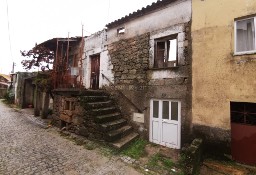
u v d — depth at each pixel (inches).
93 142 255.3
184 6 245.1
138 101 291.0
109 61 347.9
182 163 196.1
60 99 343.0
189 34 237.8
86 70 407.2
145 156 222.4
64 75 374.9
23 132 301.9
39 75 447.5
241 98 194.4
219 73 211.0
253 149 191.2
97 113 268.2
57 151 224.5
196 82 228.4
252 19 196.4
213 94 214.2
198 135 223.5
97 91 320.8
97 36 383.2
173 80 250.4
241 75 195.5
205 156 215.2
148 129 275.4
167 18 263.0
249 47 197.5
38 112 466.6
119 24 335.0
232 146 203.8
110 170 183.5
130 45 310.7
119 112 316.5
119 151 226.5
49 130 323.3
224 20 210.2
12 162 186.4
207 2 224.1
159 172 184.1
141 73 289.3
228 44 205.9
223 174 181.2
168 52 275.3
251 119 198.7
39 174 166.6
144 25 292.5
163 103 264.1
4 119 408.5
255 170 183.5
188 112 234.5
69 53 472.1
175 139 247.4
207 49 221.3
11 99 798.5
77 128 289.9
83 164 192.9
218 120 209.6
